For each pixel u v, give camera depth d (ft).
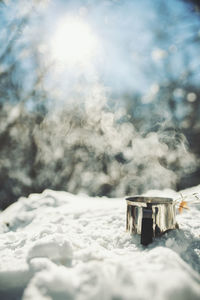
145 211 7.52
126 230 8.29
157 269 5.03
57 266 6.09
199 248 7.36
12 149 33.32
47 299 4.66
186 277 4.64
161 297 4.18
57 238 6.89
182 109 33.37
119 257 6.41
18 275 5.86
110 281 4.75
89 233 8.77
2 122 30.96
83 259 6.53
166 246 7.11
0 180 33.63
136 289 4.38
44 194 15.52
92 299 4.55
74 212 11.88
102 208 12.26
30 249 6.61
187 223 8.94
